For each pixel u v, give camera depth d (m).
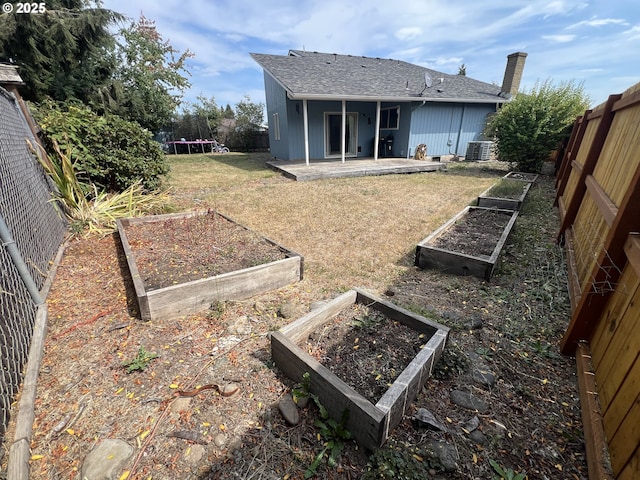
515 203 5.08
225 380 1.73
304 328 1.91
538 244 3.66
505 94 12.41
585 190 3.32
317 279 2.96
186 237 3.55
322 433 1.42
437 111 11.51
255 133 19.73
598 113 3.66
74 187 4.21
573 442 1.39
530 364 1.85
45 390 1.64
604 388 1.44
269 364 1.84
